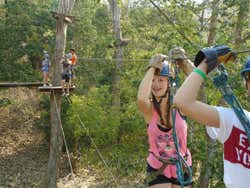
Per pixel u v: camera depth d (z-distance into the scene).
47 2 25.81
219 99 11.03
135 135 15.39
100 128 16.22
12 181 18.06
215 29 11.83
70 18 12.85
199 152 10.33
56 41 12.77
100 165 16.72
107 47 21.47
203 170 11.06
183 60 3.33
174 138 2.82
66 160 19.89
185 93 1.99
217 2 11.87
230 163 1.99
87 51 22.67
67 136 19.16
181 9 12.22
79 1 24.05
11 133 23.58
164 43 13.35
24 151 21.64
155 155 3.41
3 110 25.88
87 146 19.47
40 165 20.00
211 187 10.65
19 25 22.89
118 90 17.61
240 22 12.02
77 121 17.06
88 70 21.12
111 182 16.69
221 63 2.06
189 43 11.49
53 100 12.68
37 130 23.98
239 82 9.67
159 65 3.30
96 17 25.52
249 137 1.92
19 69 23.25
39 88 12.07
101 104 17.64
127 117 16.03
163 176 3.38
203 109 2.00
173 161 3.34
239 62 10.45
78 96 18.27
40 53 23.11
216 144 9.98
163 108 3.35
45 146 22.27
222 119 1.99
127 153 14.84
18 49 22.86
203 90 10.74
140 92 3.40
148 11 18.23
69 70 12.46
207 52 2.01
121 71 18.69
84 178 18.50
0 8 24.41
